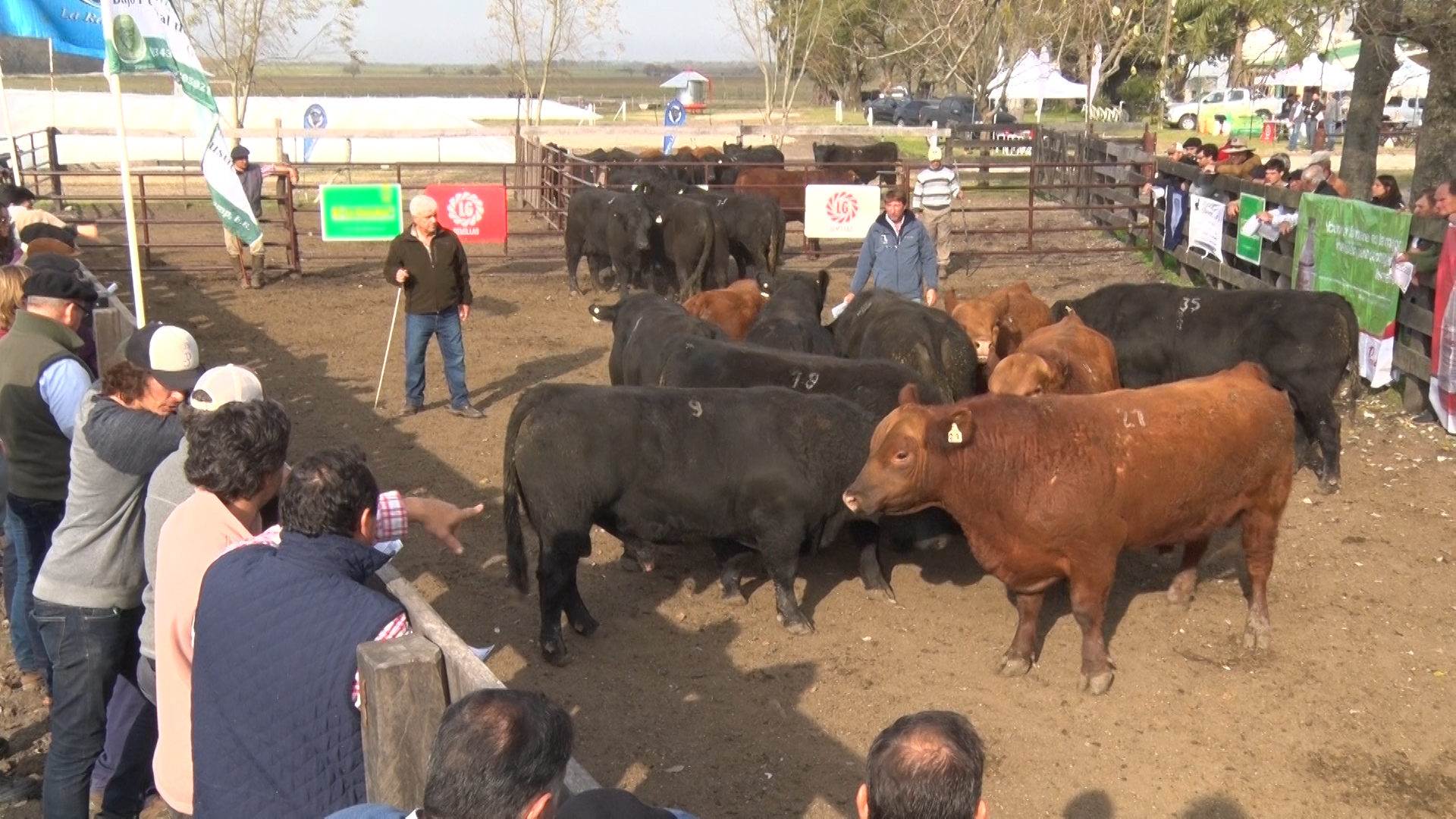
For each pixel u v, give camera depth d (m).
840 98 50.72
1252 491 5.62
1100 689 5.29
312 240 18.31
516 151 24.16
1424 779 4.66
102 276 15.29
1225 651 5.72
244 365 11.24
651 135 25.31
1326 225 10.65
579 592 6.37
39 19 8.45
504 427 9.44
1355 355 7.86
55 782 3.81
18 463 4.65
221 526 3.21
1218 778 4.66
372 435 9.18
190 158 28.34
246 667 2.79
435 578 6.53
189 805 3.17
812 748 4.86
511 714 2.16
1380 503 7.57
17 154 15.12
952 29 32.34
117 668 3.86
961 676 5.48
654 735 4.96
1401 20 12.07
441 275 9.38
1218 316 8.20
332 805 2.79
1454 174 12.62
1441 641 5.77
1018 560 5.22
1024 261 16.97
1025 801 4.50
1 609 6.13
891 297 8.05
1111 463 5.15
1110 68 34.91
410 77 180.38
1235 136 36.44
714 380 6.84
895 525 6.26
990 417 5.13
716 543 6.18
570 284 15.20
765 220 15.31
